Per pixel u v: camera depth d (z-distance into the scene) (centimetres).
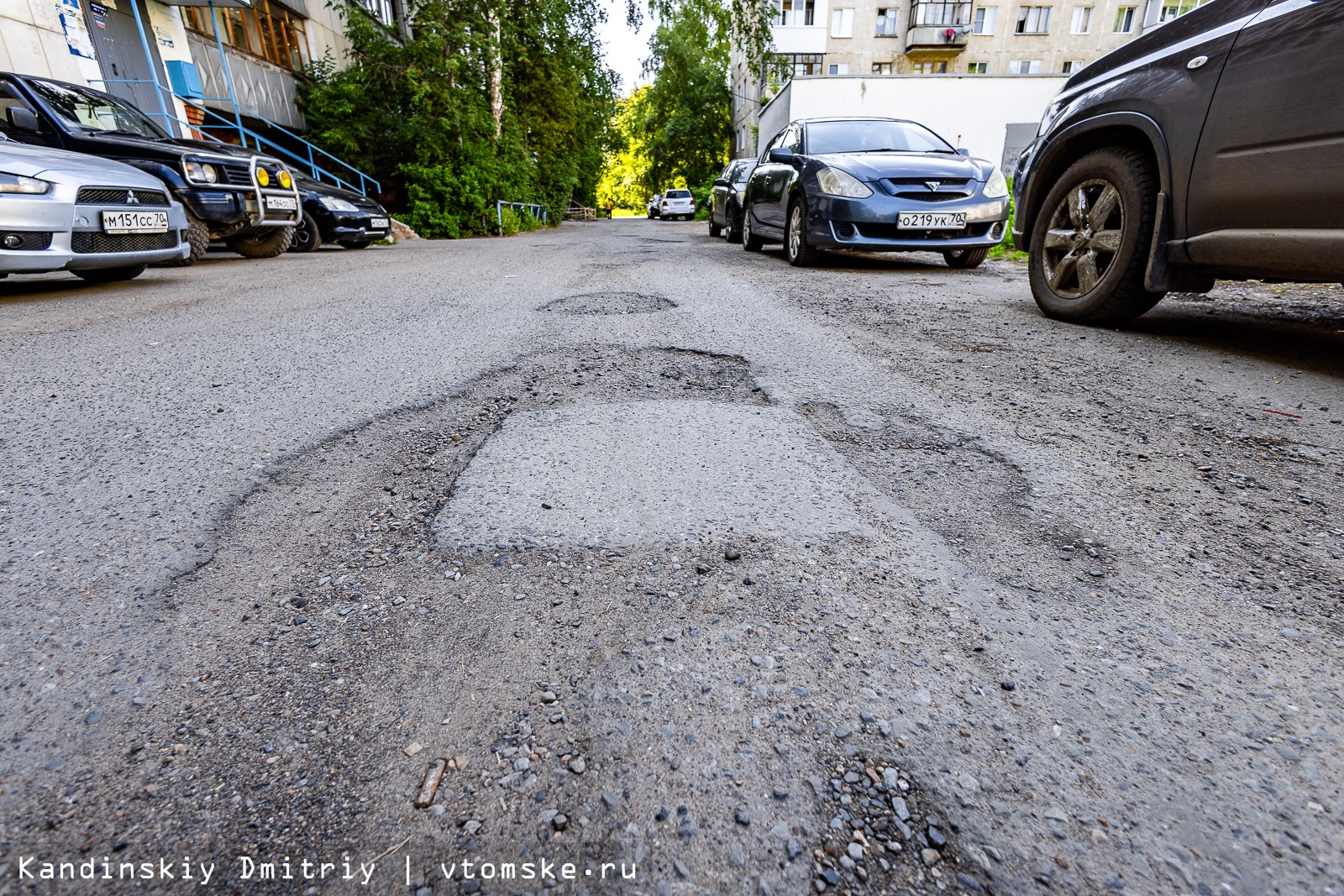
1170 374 268
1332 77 232
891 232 614
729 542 142
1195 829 80
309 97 1562
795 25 3300
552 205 2592
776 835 80
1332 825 81
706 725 96
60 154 494
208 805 85
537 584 129
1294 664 107
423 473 179
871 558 137
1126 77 323
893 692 102
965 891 74
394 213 1614
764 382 258
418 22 1545
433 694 102
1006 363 287
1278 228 255
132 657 111
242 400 242
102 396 249
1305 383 254
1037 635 114
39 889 75
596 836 81
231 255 924
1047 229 381
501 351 310
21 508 161
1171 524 151
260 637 115
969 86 1875
